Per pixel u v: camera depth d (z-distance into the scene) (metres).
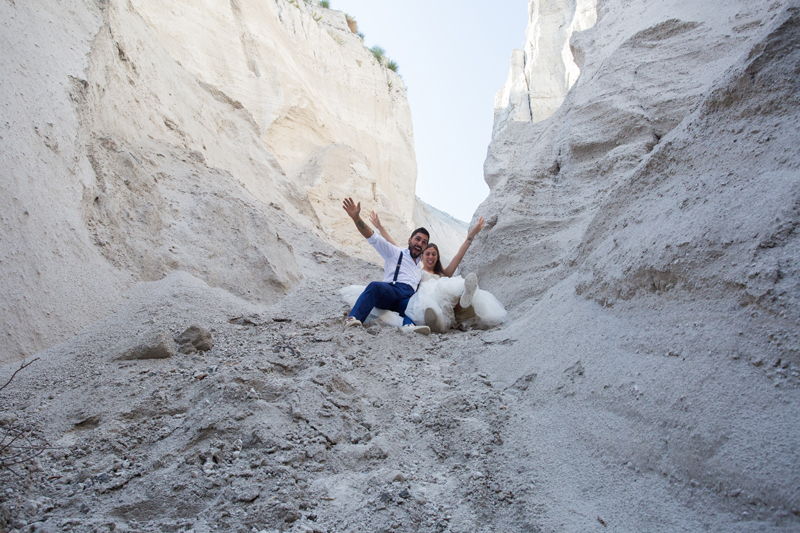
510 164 10.73
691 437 2.29
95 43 7.36
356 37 25.50
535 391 3.30
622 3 10.12
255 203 9.44
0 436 2.95
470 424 2.98
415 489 2.46
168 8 16.31
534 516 2.23
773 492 1.94
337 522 2.21
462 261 7.74
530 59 28.52
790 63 3.31
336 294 6.89
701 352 2.62
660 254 3.20
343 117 22.70
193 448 2.74
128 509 2.29
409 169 25.44
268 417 2.90
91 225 5.72
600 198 6.68
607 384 2.90
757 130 3.31
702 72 7.30
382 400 3.45
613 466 2.44
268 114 17.78
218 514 2.21
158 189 6.91
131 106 8.44
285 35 20.80
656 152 4.01
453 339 4.90
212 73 16.84
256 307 6.06
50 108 5.81
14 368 4.15
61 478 2.57
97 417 3.20
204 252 6.52
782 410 2.17
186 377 3.74
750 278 2.63
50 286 4.84
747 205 2.95
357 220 5.76
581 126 7.52
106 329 4.75
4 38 5.79
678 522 2.04
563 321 3.82
